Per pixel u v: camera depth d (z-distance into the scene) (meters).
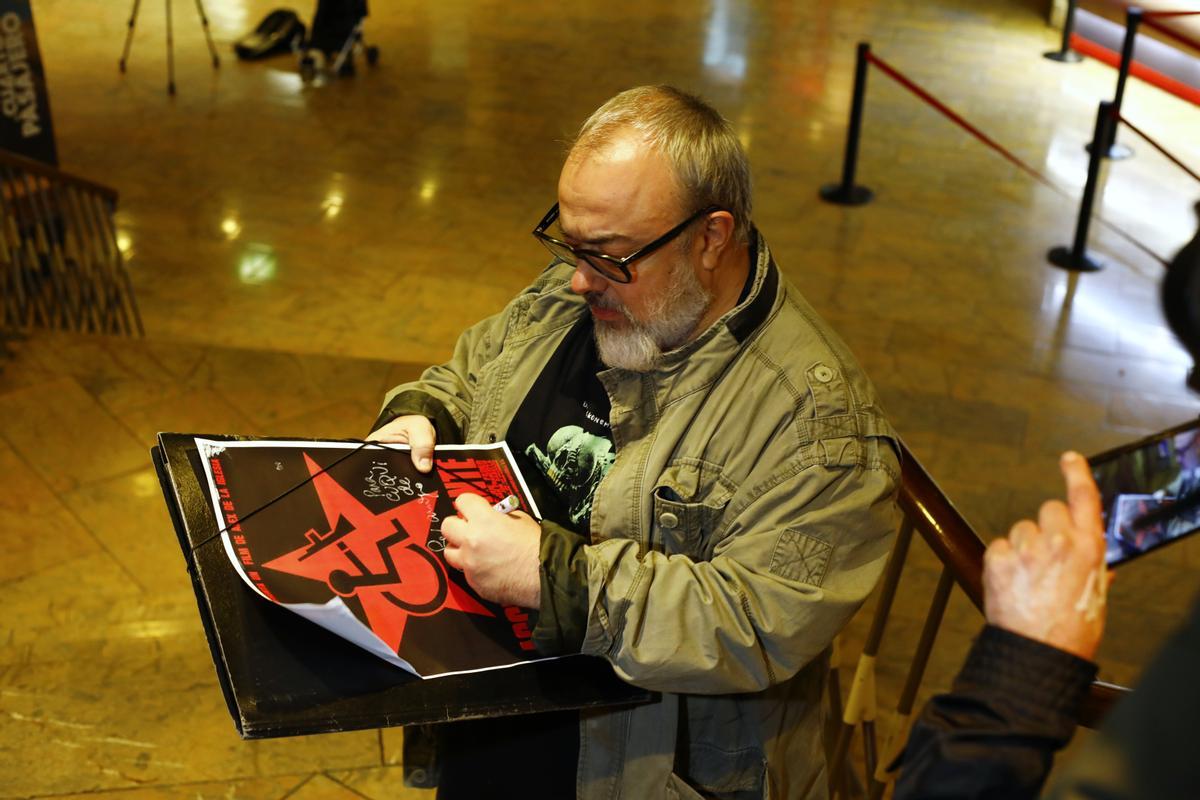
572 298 1.82
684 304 1.53
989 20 10.80
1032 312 6.10
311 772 2.76
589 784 1.65
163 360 4.74
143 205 6.65
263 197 6.86
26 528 3.72
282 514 1.54
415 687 1.40
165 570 3.58
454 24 10.16
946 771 0.89
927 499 1.84
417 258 6.34
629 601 1.44
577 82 9.02
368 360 4.98
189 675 3.10
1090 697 1.44
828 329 1.63
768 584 1.46
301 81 8.65
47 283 5.42
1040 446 5.10
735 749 1.67
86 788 2.68
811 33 10.38
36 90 5.62
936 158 7.88
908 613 4.20
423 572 1.53
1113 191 7.48
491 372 1.86
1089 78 9.45
